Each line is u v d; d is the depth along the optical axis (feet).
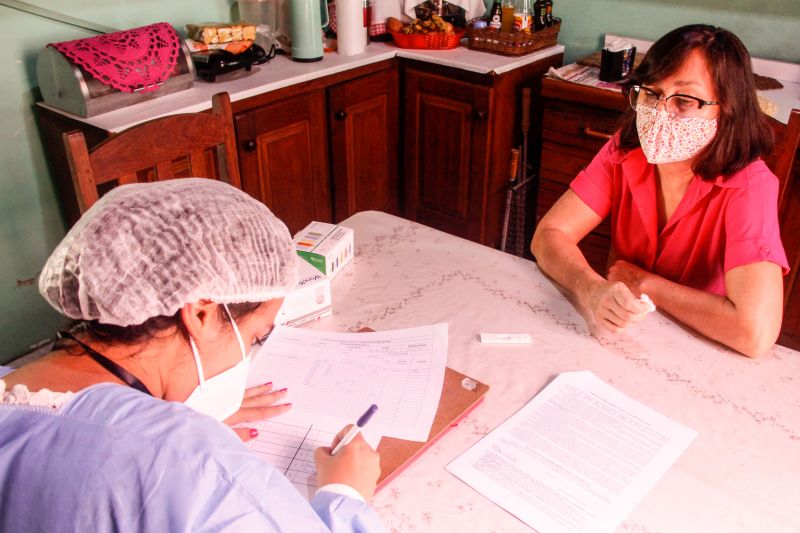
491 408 3.25
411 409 3.16
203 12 8.27
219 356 2.38
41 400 1.98
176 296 2.10
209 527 1.83
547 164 8.25
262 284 2.31
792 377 3.47
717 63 3.60
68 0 6.88
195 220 2.16
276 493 1.94
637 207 4.43
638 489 2.78
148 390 2.26
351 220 5.13
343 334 3.75
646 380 3.44
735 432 3.10
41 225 7.36
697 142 3.85
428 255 4.63
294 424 3.10
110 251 2.07
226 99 4.73
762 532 2.60
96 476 1.85
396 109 9.04
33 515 1.87
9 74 6.64
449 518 2.67
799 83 7.47
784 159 4.31
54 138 6.77
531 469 2.88
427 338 3.66
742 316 3.62
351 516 2.31
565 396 3.31
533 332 3.81
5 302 7.32
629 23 8.49
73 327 2.25
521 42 8.11
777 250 3.76
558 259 4.31
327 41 8.71
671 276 4.54
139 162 4.34
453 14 9.15
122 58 6.38
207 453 1.90
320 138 8.17
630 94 4.03
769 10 7.48
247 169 7.35
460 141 8.55
